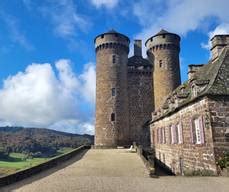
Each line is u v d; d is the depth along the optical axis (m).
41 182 10.88
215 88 14.44
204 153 14.61
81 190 9.27
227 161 13.13
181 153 18.72
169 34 42.06
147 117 39.94
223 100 14.20
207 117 14.09
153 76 41.75
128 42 41.97
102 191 9.10
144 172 14.03
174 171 20.50
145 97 40.88
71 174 13.27
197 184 10.37
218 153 13.48
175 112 20.16
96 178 11.93
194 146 16.09
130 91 40.94
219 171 13.14
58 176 12.57
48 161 15.45
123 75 39.66
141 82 41.44
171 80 40.44
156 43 42.09
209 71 17.64
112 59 39.41
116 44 39.88
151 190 9.26
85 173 13.66
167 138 23.00
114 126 36.91
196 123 16.11
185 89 20.69
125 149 32.25
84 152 27.67
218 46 18.78
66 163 18.22
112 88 38.25
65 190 9.27
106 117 37.31
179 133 19.28
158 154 27.14
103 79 38.84
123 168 15.59
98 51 40.62
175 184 10.40
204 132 14.63
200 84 15.58
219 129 13.80
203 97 14.62
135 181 11.10
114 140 36.38
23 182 10.88
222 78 15.13
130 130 39.25
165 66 40.91
